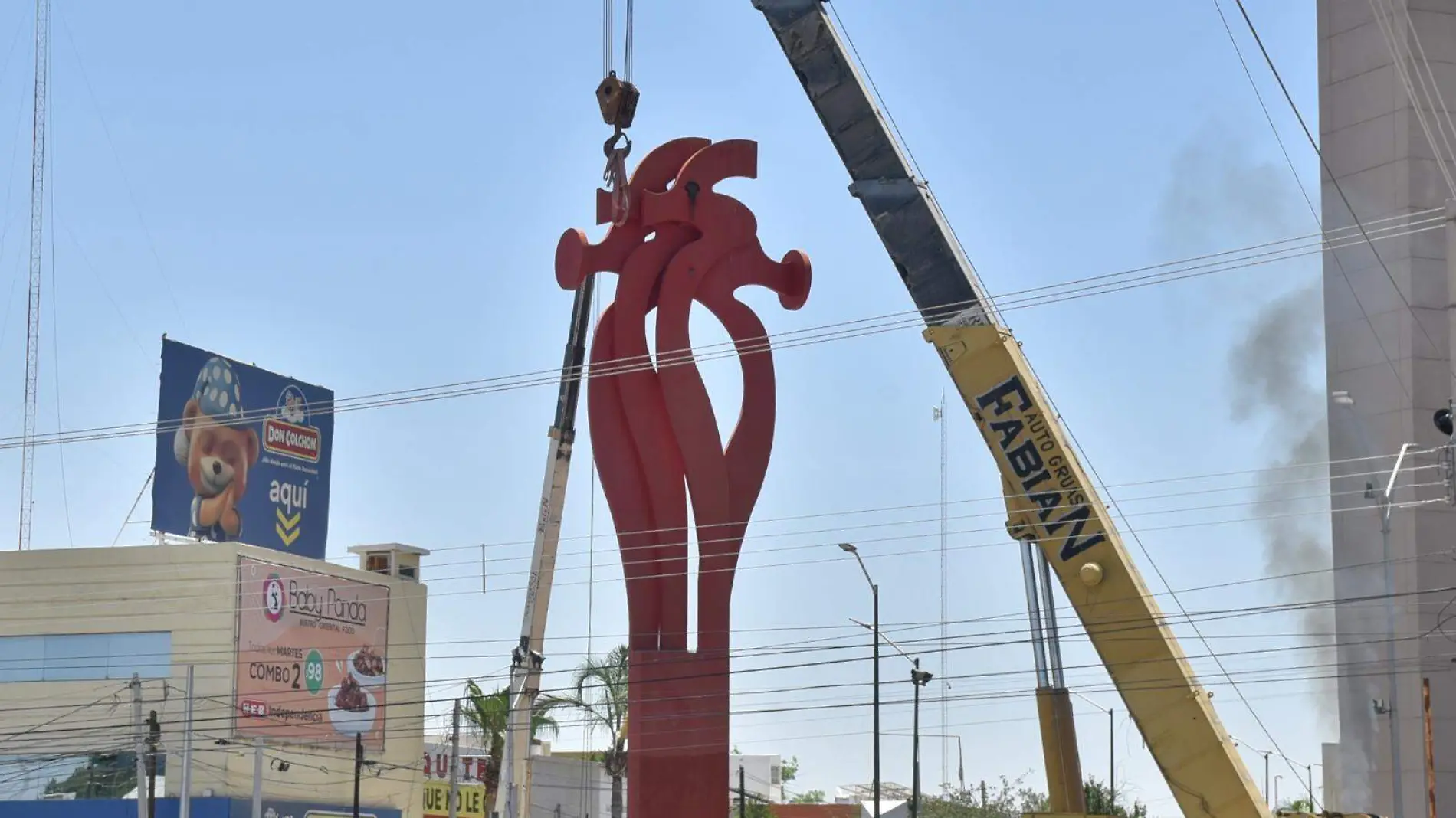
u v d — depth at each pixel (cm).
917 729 5838
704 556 3912
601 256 3997
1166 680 3372
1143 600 3406
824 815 12600
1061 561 3478
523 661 5681
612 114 4022
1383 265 6544
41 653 6475
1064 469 3500
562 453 5650
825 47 3731
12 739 6419
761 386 4069
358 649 7075
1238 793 3309
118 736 6291
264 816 6406
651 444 3944
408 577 7744
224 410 6988
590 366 4000
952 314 3616
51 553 6544
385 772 7169
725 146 4094
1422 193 6531
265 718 6488
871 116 3706
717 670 3888
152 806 5634
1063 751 3491
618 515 3944
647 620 3900
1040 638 3556
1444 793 6250
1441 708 6325
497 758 7494
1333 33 6838
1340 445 6638
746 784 13912
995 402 3559
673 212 4016
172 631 6381
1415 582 6362
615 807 7569
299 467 7331
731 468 4006
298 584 6750
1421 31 6600
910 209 3662
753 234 4100
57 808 6288
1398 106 6575
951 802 9512
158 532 6619
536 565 5656
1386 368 6525
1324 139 6831
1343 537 6600
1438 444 6406
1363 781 6431
